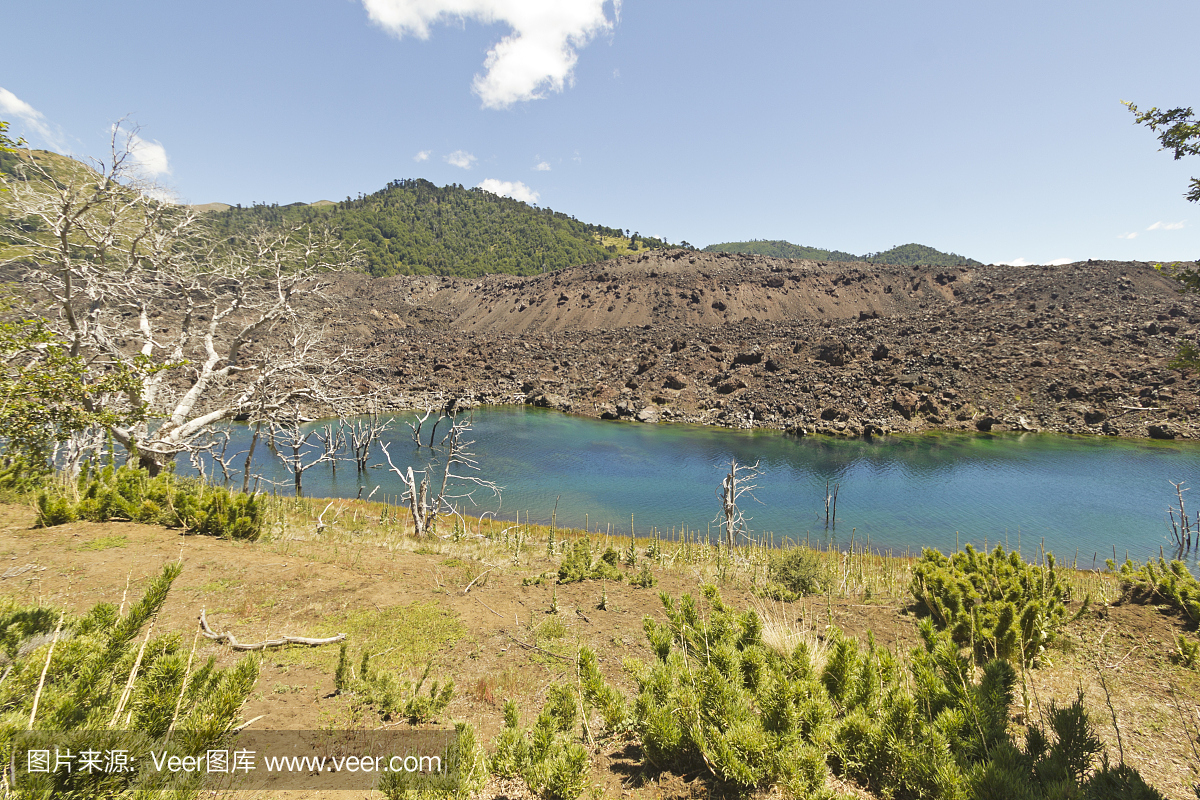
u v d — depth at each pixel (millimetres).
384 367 67688
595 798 3861
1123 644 6887
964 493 29922
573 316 113438
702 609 8922
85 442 14266
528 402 64062
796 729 3867
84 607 6762
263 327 20422
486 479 33969
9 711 2918
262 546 10805
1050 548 22281
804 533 24562
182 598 7691
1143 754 4656
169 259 17906
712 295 115312
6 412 8609
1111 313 61500
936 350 58188
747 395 56094
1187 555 21141
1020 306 72375
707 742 3971
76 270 14883
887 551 21984
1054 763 3379
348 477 34562
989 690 4340
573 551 11797
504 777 4164
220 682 3789
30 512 10789
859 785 3766
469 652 7156
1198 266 5383
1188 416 42781
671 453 40469
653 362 66438
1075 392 47969
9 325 8812
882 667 4574
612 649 7449
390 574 10133
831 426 46844
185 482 15172
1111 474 33062
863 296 111125
